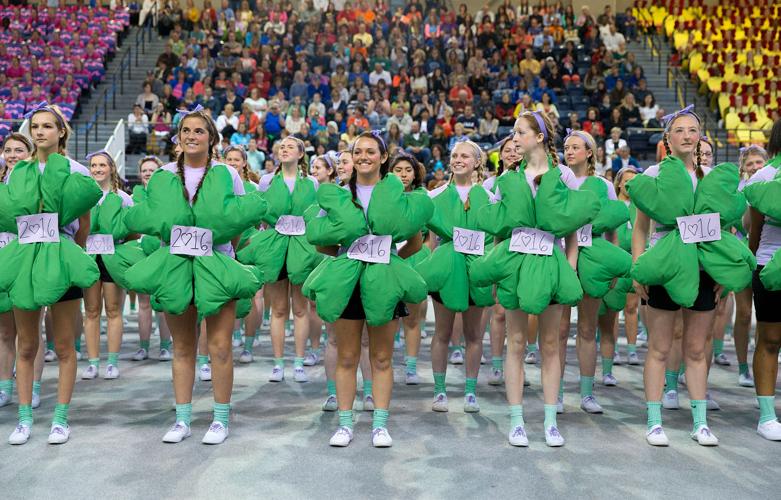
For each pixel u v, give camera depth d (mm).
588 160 5348
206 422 4711
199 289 4090
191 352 4352
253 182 6988
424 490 3498
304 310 6094
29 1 18484
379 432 4203
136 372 6441
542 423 4742
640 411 5094
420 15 18156
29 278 4117
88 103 15453
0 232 4531
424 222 4184
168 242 4172
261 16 18016
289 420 4766
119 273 5949
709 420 4875
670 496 3447
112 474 3705
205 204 4121
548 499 3398
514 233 4211
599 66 16172
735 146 14625
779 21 19203
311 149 12414
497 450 4133
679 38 18344
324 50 16672
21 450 4098
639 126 14297
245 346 6949
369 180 4176
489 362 7160
